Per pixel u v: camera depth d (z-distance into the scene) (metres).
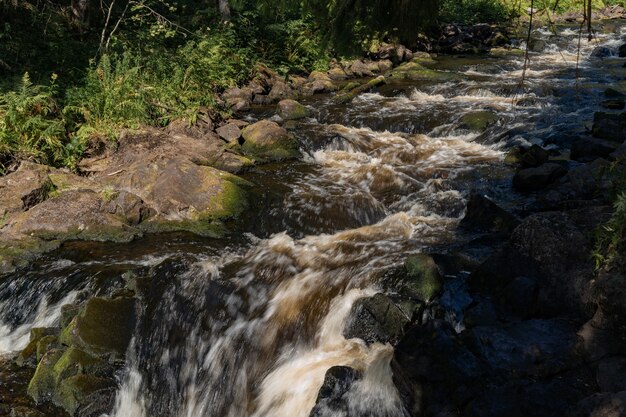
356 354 5.62
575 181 7.97
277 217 8.48
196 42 15.61
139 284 6.56
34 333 6.43
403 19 7.01
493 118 11.95
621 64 17.39
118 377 5.91
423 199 8.74
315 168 10.44
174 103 12.09
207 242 7.97
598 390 4.38
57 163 9.80
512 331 5.05
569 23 23.53
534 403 4.27
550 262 5.54
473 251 6.82
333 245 7.49
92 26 15.08
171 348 6.23
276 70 16.69
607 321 4.78
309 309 6.23
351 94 14.74
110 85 11.49
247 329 6.24
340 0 7.16
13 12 13.30
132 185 9.04
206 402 5.91
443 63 18.91
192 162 9.59
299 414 5.32
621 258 4.91
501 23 22.31
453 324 5.66
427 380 4.76
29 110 9.94
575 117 11.84
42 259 7.57
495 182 9.20
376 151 10.98
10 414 5.54
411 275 6.09
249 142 11.12
